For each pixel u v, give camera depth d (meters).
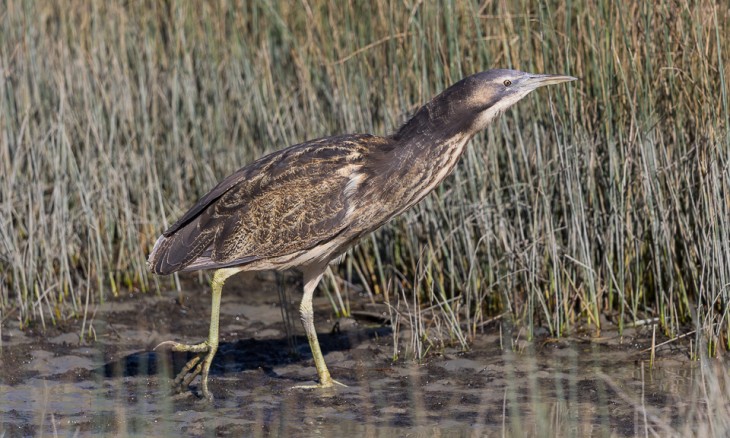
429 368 10.00
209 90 13.87
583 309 10.93
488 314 11.48
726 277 10.06
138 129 13.62
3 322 11.36
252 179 9.66
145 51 13.86
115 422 8.66
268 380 9.84
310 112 12.95
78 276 12.32
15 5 13.56
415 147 9.54
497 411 8.76
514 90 9.48
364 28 12.48
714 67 10.45
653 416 8.49
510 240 11.23
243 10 13.55
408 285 12.30
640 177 10.81
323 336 11.20
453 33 11.38
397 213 9.75
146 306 12.15
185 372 9.35
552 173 11.13
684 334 10.16
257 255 9.55
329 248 9.66
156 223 13.20
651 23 10.66
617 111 10.82
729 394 8.89
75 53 13.84
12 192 12.75
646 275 11.18
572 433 8.19
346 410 8.91
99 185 13.05
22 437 8.30
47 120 13.38
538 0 10.88
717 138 10.02
